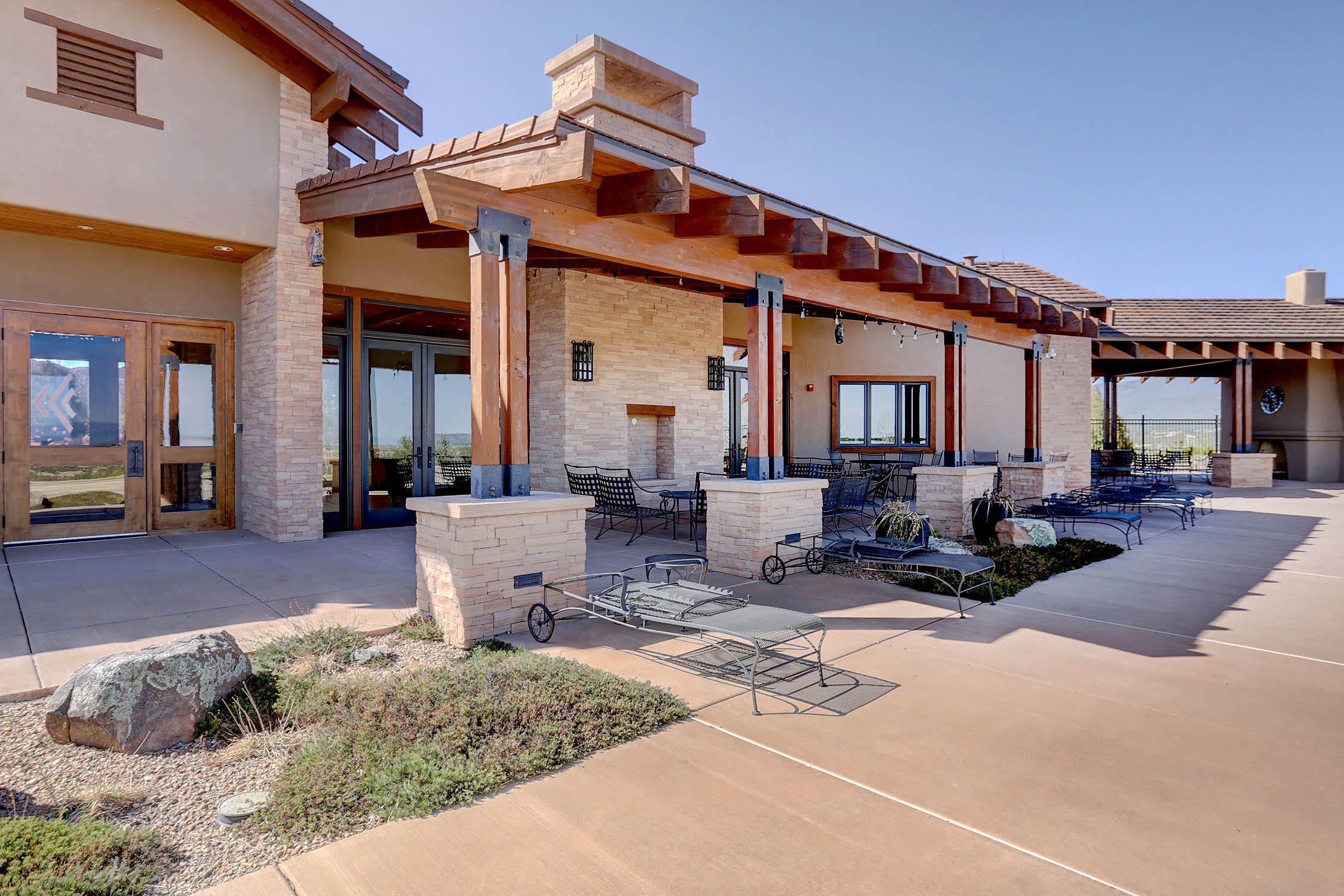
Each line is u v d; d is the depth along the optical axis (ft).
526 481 16.60
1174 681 12.82
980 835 7.88
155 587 18.58
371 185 22.21
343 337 29.27
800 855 7.49
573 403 33.50
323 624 15.53
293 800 8.43
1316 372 58.90
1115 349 53.83
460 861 7.39
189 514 27.37
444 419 32.83
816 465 44.14
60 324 24.58
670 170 16.66
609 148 15.47
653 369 37.04
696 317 39.24
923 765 9.58
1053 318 34.45
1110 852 7.56
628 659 13.99
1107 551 25.68
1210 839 7.81
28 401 24.13
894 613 17.58
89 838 7.57
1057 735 10.53
